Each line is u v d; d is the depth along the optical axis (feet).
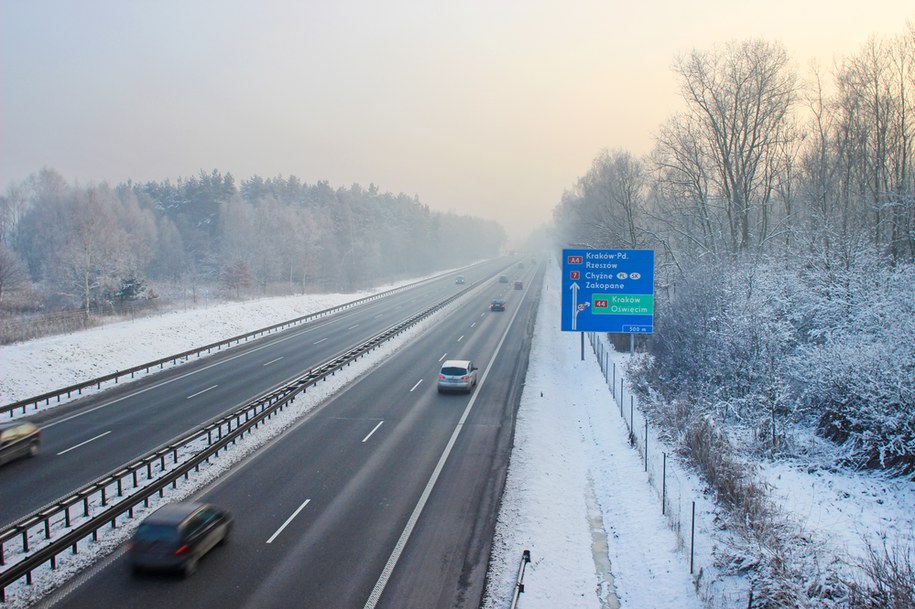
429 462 69.72
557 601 42.14
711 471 60.44
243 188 536.42
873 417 63.57
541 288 308.60
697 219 164.55
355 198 510.17
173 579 43.04
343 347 146.00
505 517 55.31
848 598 36.88
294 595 41.11
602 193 219.82
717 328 96.94
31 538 49.75
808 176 164.86
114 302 199.31
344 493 60.03
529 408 94.02
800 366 77.25
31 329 142.72
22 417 88.63
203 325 166.61
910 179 126.93
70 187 320.09
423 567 45.73
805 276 100.42
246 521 53.21
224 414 87.66
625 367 125.08
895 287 82.58
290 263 316.40
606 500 61.31
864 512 53.47
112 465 67.62
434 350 145.07
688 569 45.73
